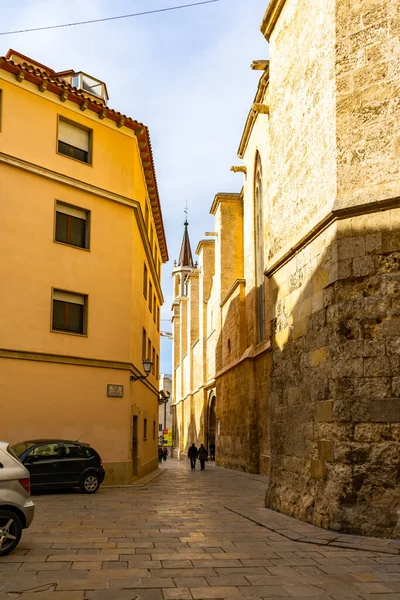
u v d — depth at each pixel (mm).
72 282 20375
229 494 17703
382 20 10430
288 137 13344
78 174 21062
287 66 13609
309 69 12164
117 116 22266
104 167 21984
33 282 19234
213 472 31219
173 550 8555
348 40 10758
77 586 6520
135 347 23500
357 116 10469
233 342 34906
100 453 20234
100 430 20328
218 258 41656
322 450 10375
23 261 19062
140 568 7406
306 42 12406
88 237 21219
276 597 6172
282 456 12648
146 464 28344
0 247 18531
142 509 13586
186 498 16328
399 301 9664
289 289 12711
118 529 10492
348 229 10297
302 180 12312
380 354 9680
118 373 21172
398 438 9328
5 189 18906
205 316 53000
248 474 28047
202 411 51531
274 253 13875
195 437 56875
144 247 27203
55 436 19141
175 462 52375
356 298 10047
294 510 11523
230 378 35219
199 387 53281
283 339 12922
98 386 20547
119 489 19266
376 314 9820
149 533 10047
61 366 19625
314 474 10727
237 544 9023
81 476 17547
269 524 10844
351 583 6746
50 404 19156
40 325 19234
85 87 26109
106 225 21781
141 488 19703
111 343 21156
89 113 21719
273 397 13391
